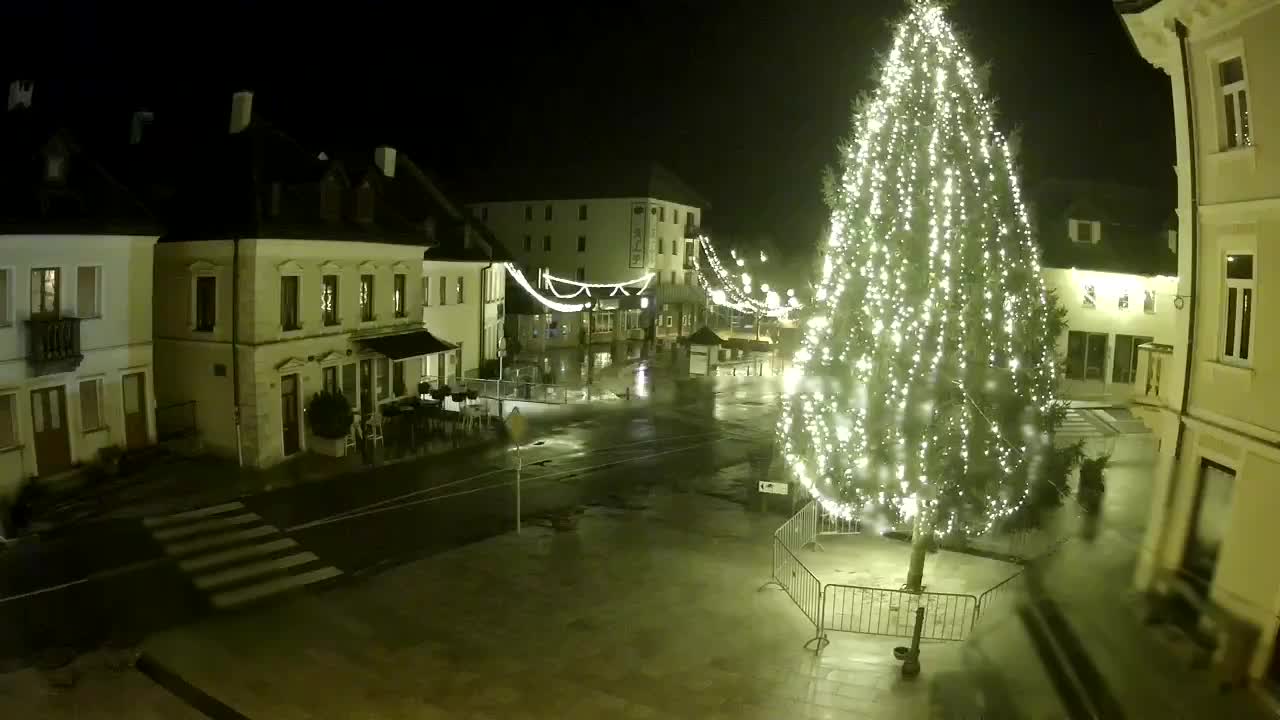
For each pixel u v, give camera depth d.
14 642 13.89
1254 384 12.45
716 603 15.37
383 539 19.61
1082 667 12.23
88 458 22.89
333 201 28.45
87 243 22.69
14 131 22.86
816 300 14.62
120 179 28.69
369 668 12.88
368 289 30.25
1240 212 12.95
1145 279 41.09
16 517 19.23
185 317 26.38
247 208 25.59
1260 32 12.51
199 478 23.92
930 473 12.89
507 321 55.41
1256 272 12.53
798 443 14.95
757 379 46.38
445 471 25.95
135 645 13.80
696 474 25.98
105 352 23.31
